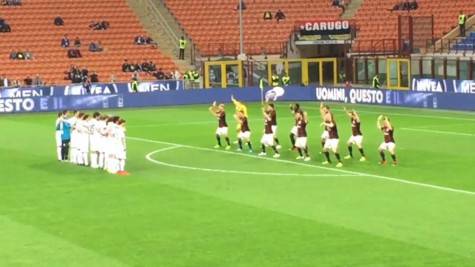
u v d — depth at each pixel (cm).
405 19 8969
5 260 2744
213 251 2792
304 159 4797
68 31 9556
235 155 5041
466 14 9788
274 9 10262
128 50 9500
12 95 8325
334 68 9244
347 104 8288
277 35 9962
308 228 3075
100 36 9581
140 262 2684
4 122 7238
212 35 9888
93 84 8669
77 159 4747
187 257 2730
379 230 3022
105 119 4491
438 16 9806
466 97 7350
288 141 5597
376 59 8925
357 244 2830
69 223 3256
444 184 3922
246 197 3694
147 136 6072
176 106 8488
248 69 9138
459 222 3133
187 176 4300
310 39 9162
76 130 4728
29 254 2811
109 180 4209
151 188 3959
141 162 4816
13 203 3681
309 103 8556
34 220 3325
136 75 8906
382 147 4566
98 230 3125
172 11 10088
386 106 7975
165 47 9644
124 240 2966
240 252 2770
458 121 6612
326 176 4222
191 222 3216
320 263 2623
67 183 4156
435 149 5112
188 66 9444
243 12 10169
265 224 3155
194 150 5294
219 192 3825
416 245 2802
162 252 2795
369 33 9812
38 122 7181
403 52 8800
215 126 6625
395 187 3872
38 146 5581
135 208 3503
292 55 9281
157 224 3197
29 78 8762
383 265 2583
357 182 4025
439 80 8000
